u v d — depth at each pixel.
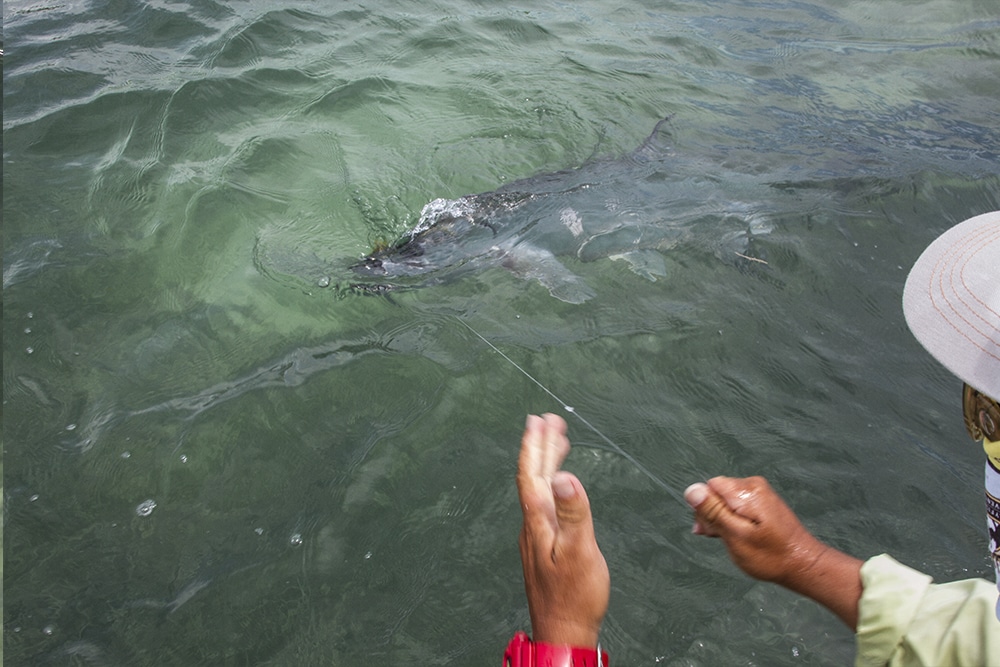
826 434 3.52
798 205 5.07
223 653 2.71
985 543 3.05
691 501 1.42
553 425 1.41
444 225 4.91
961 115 6.45
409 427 3.54
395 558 3.02
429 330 4.10
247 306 4.25
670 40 7.28
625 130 6.04
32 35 6.34
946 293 1.12
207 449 3.46
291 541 3.08
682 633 2.76
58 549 3.05
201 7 6.80
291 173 5.30
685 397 3.71
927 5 8.14
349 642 2.75
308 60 6.38
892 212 5.04
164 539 3.10
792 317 4.18
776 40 7.46
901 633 1.20
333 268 4.55
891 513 3.16
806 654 2.71
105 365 3.86
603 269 4.56
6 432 3.49
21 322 4.04
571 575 1.21
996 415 1.06
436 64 6.59
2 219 4.62
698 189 5.27
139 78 5.93
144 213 4.80
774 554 1.36
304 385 3.77
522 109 6.16
